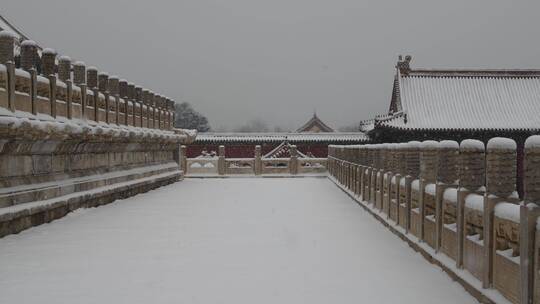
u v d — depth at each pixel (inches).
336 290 266.7
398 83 2084.2
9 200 429.7
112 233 448.8
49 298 253.0
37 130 454.9
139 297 254.7
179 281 285.9
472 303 242.1
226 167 1464.1
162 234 445.7
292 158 1496.1
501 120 1947.6
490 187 240.8
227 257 350.0
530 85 2092.8
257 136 2304.4
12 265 324.5
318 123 3248.0
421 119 1953.7
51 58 537.6
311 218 554.6
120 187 722.2
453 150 321.4
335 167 1195.9
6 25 890.7
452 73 2128.4
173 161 1229.1
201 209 636.7
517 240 214.7
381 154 547.8
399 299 249.8
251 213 599.5
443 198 315.9
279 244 398.6
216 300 249.8
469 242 267.1
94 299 251.1
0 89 429.7
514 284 213.0
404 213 421.4
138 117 887.7
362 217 563.5
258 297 254.8
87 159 642.2
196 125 5029.5
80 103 614.5
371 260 339.0
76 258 346.3
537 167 202.5
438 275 295.7
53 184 519.2
